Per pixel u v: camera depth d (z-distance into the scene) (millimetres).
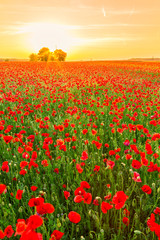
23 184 3031
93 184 3145
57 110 7191
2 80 15023
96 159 3740
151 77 20422
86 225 2475
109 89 11859
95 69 28344
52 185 2828
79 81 13562
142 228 2387
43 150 3971
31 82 13273
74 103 7957
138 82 15469
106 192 2861
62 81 14008
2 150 4012
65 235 2312
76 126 5270
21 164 2578
